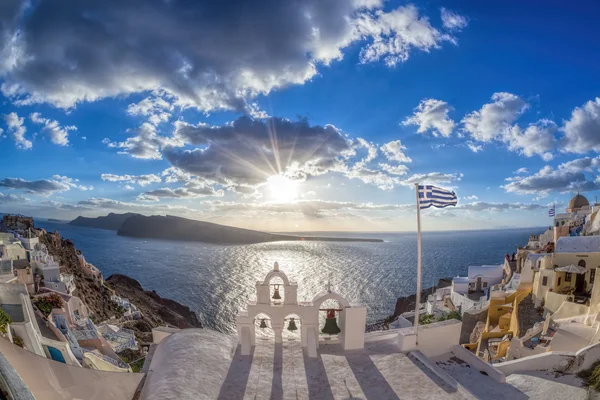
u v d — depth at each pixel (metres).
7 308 25.45
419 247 13.93
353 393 10.98
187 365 11.30
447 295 62.59
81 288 62.81
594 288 27.58
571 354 14.85
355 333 13.78
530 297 38.88
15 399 6.61
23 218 80.38
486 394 12.26
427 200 13.97
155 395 9.57
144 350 43.31
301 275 156.00
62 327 34.91
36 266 52.47
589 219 49.84
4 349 7.87
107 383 9.89
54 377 8.66
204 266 186.88
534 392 12.82
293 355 13.17
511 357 26.70
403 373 12.15
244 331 13.48
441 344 14.41
